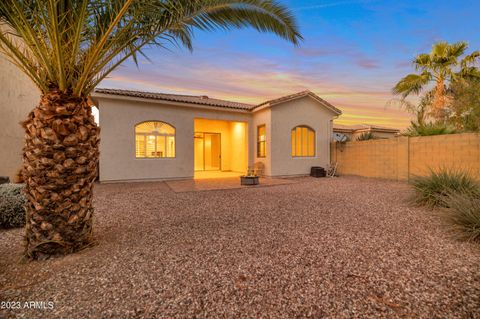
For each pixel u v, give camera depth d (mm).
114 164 9945
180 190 8086
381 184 9586
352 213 5066
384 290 2170
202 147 16500
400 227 4082
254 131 13344
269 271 2555
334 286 2248
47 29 2516
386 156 11078
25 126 2766
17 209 4078
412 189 6633
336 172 13617
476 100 6906
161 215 4938
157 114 10758
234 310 1908
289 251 3090
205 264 2725
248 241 3459
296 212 5176
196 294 2129
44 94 2777
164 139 11070
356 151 12578
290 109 12477
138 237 3633
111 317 1820
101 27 2984
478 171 7625
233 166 15836
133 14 2965
